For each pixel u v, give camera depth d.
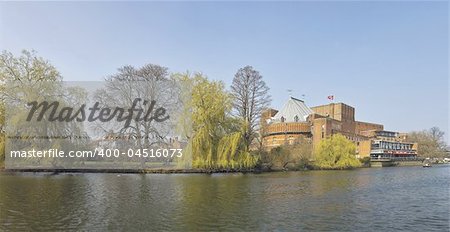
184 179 37.12
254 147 57.47
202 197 26.30
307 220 20.08
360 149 133.75
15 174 38.50
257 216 20.64
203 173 44.88
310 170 64.81
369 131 149.62
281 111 118.94
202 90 47.12
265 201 25.39
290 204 24.56
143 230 17.38
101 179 35.50
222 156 46.78
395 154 140.75
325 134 103.81
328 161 69.69
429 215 22.03
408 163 131.00
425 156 157.75
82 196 25.75
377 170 75.44
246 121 55.00
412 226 19.38
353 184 39.25
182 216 20.25
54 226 17.80
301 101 122.62
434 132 181.25
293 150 66.50
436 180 48.34
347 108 140.00
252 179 41.03
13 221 18.58
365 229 18.62
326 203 25.41
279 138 109.62
